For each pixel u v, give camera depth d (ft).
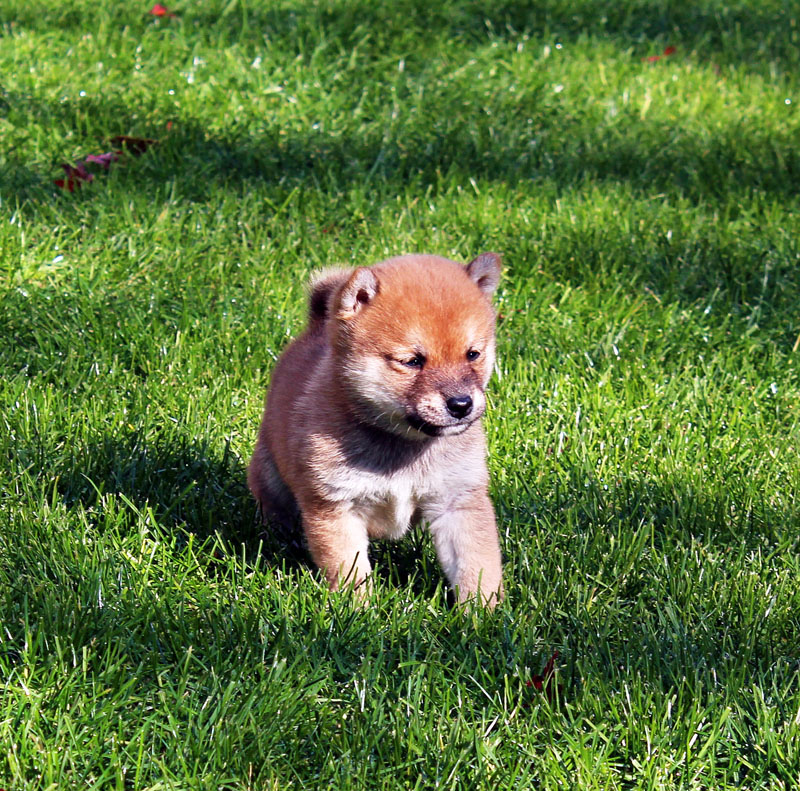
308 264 47.06
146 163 53.88
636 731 24.44
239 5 76.59
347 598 28.53
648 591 30.17
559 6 80.07
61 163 52.90
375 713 24.62
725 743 24.58
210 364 40.75
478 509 30.53
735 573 30.76
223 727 23.90
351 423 29.14
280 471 31.91
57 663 25.29
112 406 38.04
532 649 27.48
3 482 33.30
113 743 23.31
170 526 32.99
